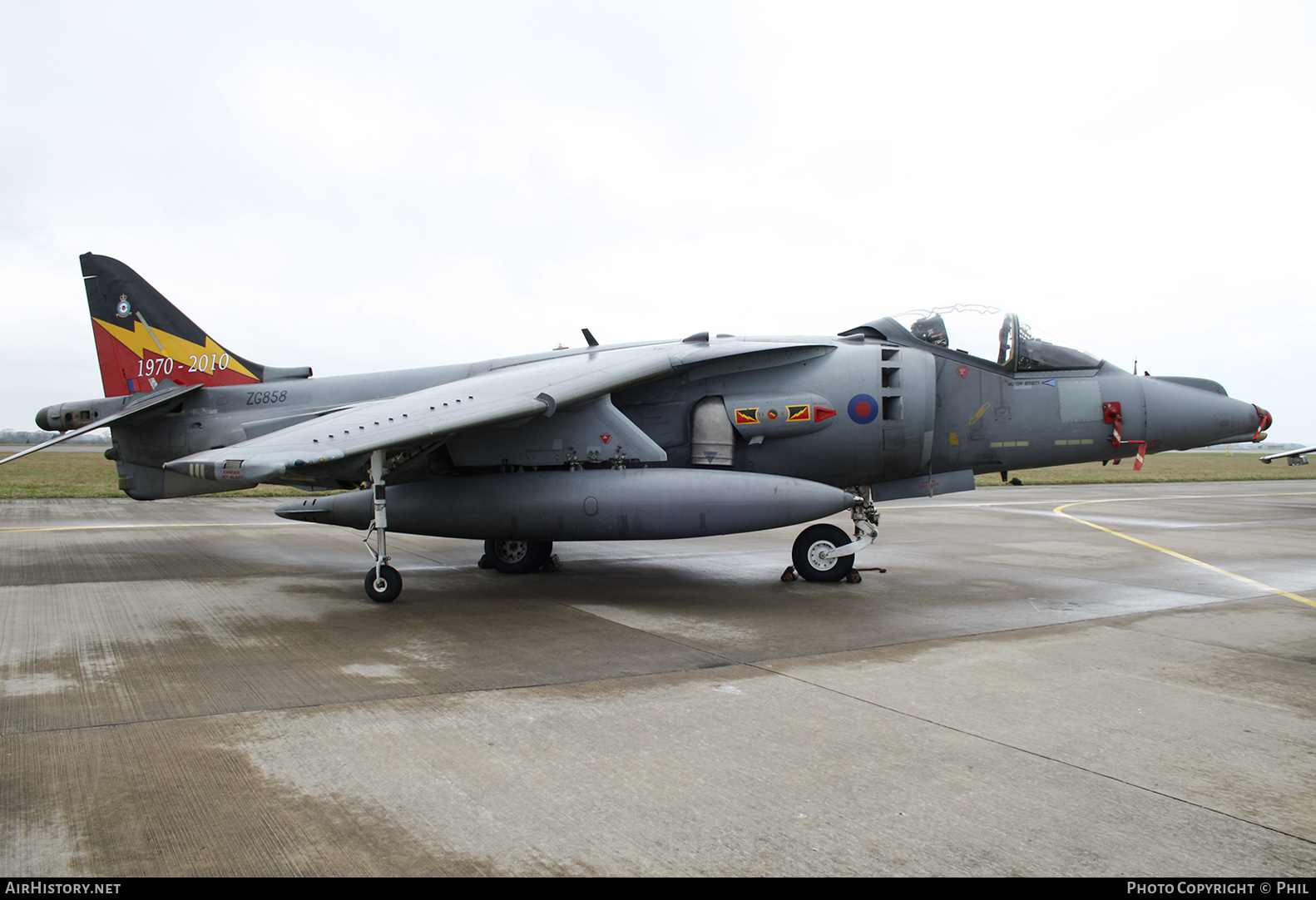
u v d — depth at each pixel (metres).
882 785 3.35
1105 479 37.56
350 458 7.50
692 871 2.64
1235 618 6.96
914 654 5.64
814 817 3.05
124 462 11.42
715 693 4.66
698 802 3.18
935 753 3.72
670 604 7.62
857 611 7.29
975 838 2.89
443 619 6.83
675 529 7.82
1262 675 5.11
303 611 7.19
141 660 5.35
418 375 10.34
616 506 7.88
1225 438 9.04
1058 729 4.05
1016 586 8.70
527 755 3.65
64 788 3.24
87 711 4.22
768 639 6.11
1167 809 3.15
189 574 9.41
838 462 8.71
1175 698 4.61
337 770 3.46
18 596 7.87
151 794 3.20
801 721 4.16
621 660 5.42
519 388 7.91
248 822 2.96
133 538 13.23
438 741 3.82
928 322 9.21
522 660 5.41
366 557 11.24
